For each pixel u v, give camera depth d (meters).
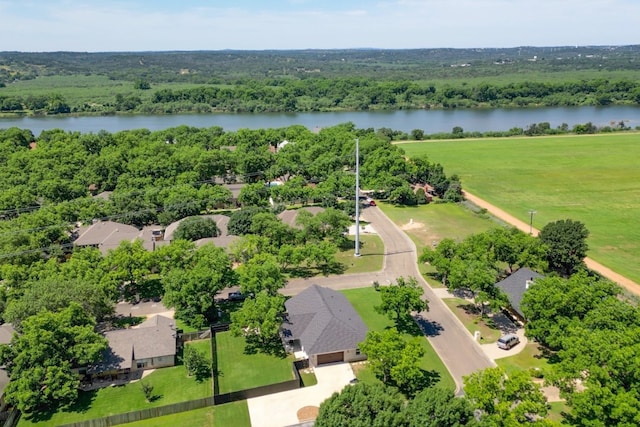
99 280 82.94
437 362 69.62
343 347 69.75
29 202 128.00
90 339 65.62
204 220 113.06
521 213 135.38
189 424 58.69
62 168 149.88
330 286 94.75
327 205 137.38
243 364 70.75
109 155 158.38
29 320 64.00
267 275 81.62
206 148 197.88
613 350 52.47
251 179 162.38
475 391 51.34
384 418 46.72
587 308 67.69
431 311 84.12
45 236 102.06
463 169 183.12
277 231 104.75
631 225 124.56
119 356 68.44
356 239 107.75
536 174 175.25
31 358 60.91
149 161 153.50
